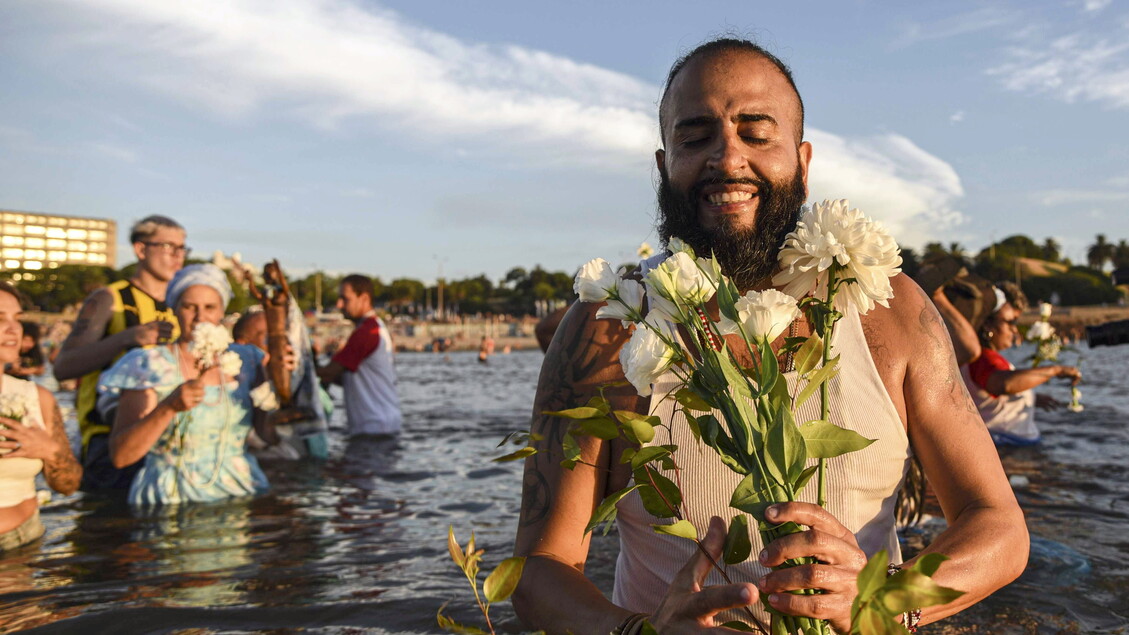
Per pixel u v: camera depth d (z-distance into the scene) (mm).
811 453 1020
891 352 1389
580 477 1420
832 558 1011
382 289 136000
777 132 1472
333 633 2145
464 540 3207
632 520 1437
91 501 4133
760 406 1065
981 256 100812
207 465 4188
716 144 1467
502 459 1151
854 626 846
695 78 1496
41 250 137500
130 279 5238
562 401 1457
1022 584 2455
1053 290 94312
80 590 2564
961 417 1380
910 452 1457
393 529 3434
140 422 4043
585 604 1242
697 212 1515
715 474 1328
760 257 1445
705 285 1091
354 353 6738
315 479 4715
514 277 143125
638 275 1557
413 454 5688
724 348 1094
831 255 1080
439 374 21406
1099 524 3209
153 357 4293
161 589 2576
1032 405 5402
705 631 1070
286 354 5328
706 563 1122
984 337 5262
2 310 3496
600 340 1455
